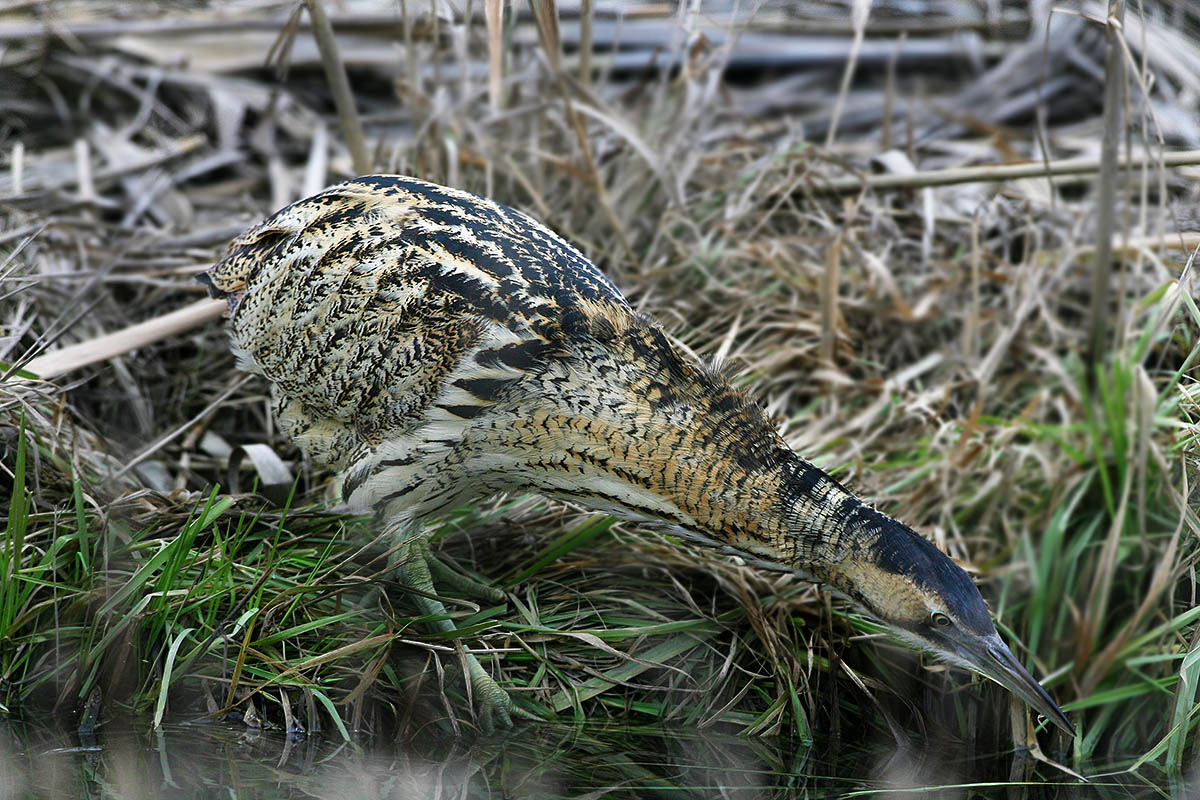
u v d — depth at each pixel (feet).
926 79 49.32
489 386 25.61
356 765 25.02
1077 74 47.52
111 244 37.40
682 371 25.99
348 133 35.50
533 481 26.61
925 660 29.60
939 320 37.73
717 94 41.68
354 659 26.91
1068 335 37.04
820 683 28.71
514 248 26.58
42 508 28.07
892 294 36.52
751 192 38.65
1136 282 35.22
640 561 30.14
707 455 25.64
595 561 29.81
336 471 29.25
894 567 24.94
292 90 45.55
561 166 36.19
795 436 33.65
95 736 25.07
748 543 25.96
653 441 25.62
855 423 33.96
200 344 34.58
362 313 26.58
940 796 26.04
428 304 26.07
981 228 39.58
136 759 24.45
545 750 26.37
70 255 36.29
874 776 26.94
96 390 33.30
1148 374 32.71
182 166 41.70
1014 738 28.30
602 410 25.58
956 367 36.42
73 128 43.29
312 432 28.58
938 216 39.70
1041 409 35.68
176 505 29.09
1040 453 34.04
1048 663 31.17
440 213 27.20
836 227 38.47
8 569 25.76
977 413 32.65
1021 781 27.12
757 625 28.86
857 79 49.06
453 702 26.78
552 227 37.04
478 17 40.24
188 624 26.78
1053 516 32.30
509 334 25.55
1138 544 31.32
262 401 33.71
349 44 46.78
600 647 27.43
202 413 30.07
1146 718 29.58
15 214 37.27
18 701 25.57
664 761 26.43
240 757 24.89
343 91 35.09
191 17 48.83
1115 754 29.12
